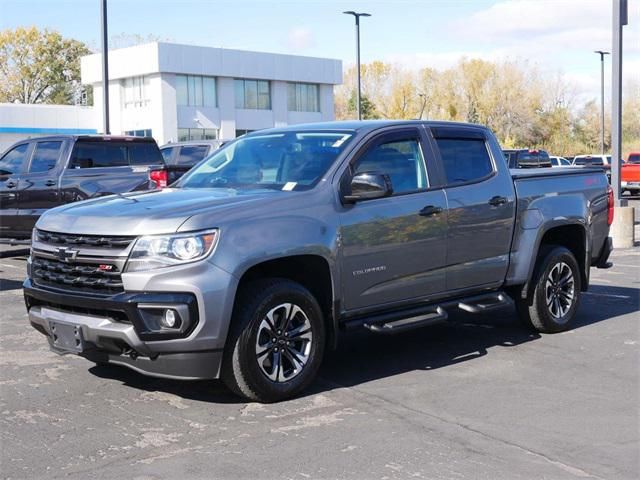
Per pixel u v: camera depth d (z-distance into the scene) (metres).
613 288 11.02
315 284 6.20
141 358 5.49
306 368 5.92
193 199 5.91
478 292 7.41
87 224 5.68
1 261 13.85
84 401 5.85
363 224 6.27
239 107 58.47
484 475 4.52
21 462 4.70
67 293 5.66
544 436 5.17
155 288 5.32
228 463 4.68
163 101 54.72
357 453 4.84
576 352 7.40
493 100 84.31
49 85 90.69
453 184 7.07
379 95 87.94
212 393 6.03
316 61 61.56
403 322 6.47
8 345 7.59
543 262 7.93
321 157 6.45
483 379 6.49
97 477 4.48
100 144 13.42
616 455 4.85
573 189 8.27
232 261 5.48
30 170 13.29
